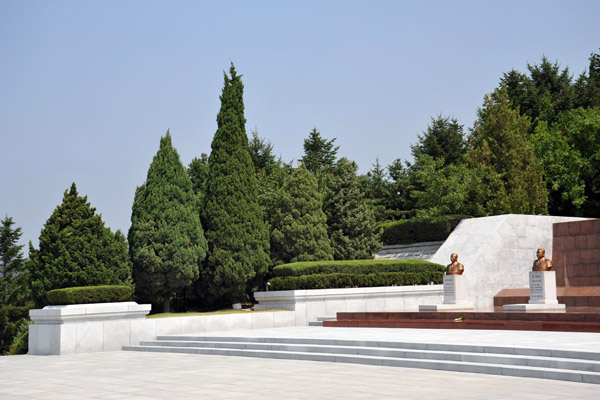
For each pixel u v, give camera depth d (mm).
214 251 30031
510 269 33469
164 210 28297
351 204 38688
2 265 62469
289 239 33656
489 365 14812
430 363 15836
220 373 15844
